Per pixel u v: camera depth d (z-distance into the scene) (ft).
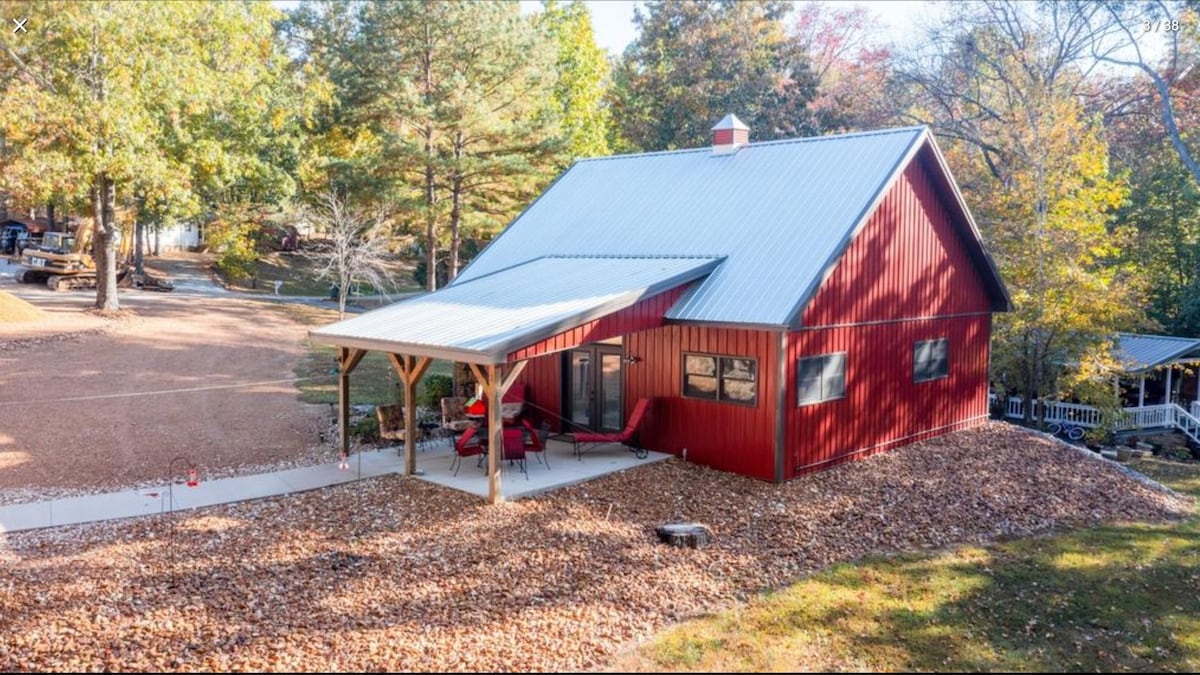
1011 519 48.62
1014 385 92.07
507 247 70.69
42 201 94.94
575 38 149.38
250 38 109.70
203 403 67.31
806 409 52.54
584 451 56.24
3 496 44.83
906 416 63.05
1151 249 115.96
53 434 56.29
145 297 118.73
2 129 84.07
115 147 89.45
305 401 70.85
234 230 131.54
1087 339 82.12
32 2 82.33
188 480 48.60
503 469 50.93
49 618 29.66
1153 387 105.60
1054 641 33.35
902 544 43.11
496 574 35.06
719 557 38.93
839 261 54.85
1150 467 77.56
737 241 57.47
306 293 148.36
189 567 34.91
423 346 46.24
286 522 41.09
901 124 136.56
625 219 66.44
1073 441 89.51
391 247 108.99
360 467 51.57
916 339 63.82
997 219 89.51
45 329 87.15
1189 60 110.32
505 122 96.07
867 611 34.63
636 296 49.96
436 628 30.04
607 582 35.01
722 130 68.39
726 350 52.24
